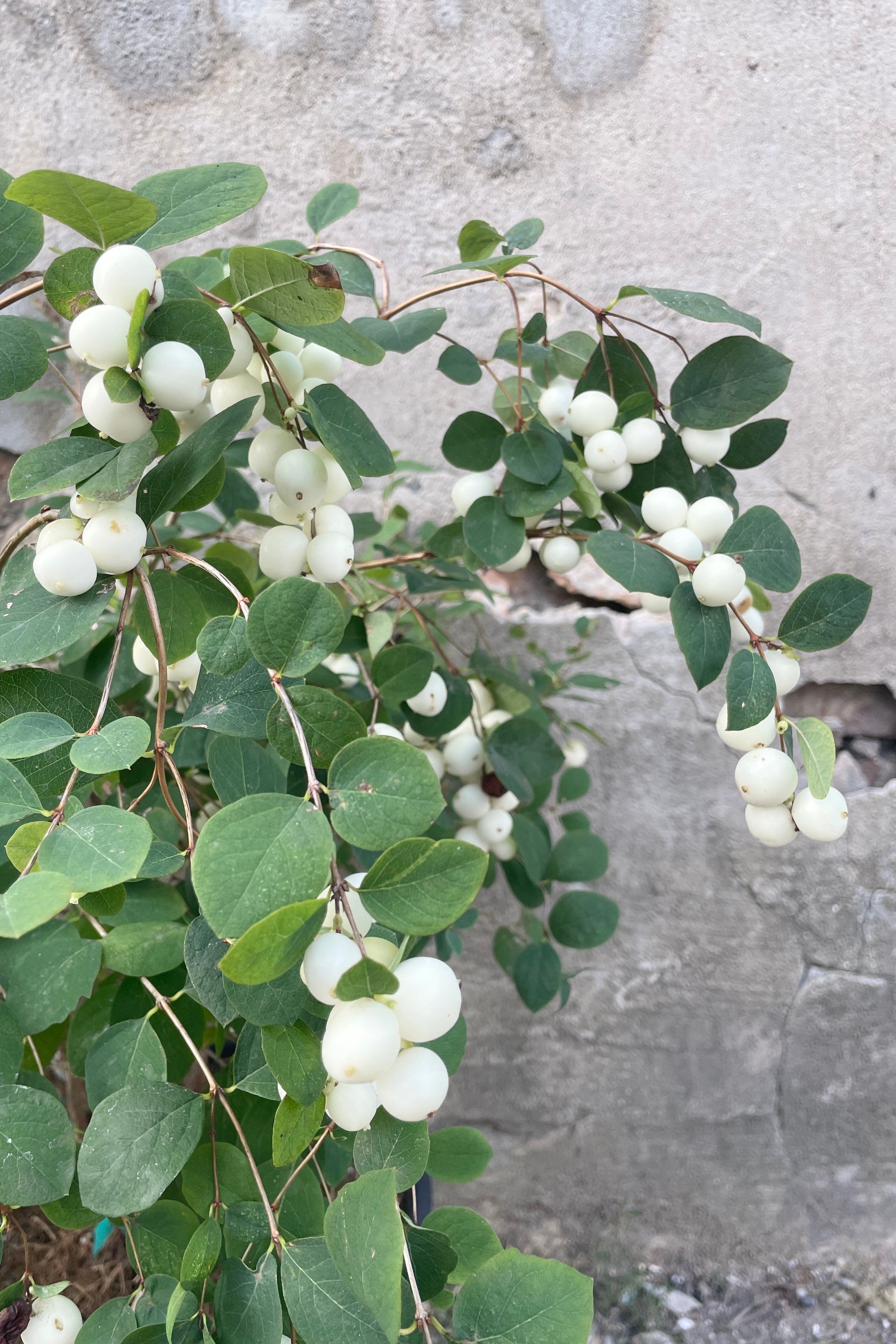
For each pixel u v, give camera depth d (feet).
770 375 1.06
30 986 0.89
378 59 1.61
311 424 0.93
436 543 1.23
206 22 1.58
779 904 1.99
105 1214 0.76
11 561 0.88
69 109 1.61
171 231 0.82
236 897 0.63
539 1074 2.11
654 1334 1.95
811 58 1.62
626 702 1.93
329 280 0.77
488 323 1.74
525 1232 2.15
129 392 0.75
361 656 1.45
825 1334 1.96
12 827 0.86
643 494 1.15
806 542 1.82
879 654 1.87
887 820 1.94
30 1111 0.78
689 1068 2.09
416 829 0.67
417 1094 0.65
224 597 0.94
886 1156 2.10
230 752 0.86
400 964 0.67
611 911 1.45
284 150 1.64
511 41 1.61
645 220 1.68
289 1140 0.72
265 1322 0.77
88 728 0.86
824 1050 2.06
